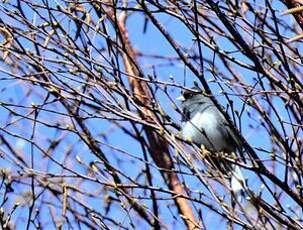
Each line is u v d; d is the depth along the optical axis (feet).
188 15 35.76
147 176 39.34
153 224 37.81
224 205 32.63
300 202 33.86
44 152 36.04
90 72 34.88
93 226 38.22
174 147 33.47
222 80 35.01
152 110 35.78
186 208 37.11
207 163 33.40
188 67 34.42
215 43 34.42
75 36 34.96
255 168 34.06
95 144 36.86
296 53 35.91
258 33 34.83
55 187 39.96
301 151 34.58
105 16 35.19
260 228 31.99
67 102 36.86
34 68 36.40
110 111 34.81
